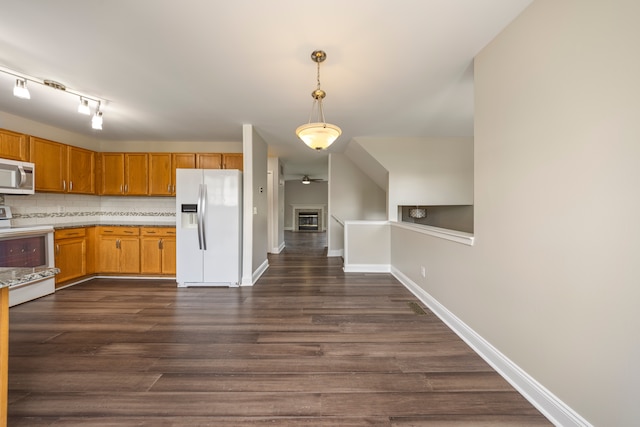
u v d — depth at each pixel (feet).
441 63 7.23
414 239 11.51
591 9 4.04
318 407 5.05
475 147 6.89
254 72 7.67
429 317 9.11
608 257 3.85
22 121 11.37
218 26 5.74
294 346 7.22
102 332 7.98
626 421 3.66
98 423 4.64
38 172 11.45
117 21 5.56
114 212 15.58
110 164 14.58
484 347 6.61
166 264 13.98
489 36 6.11
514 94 5.57
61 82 8.24
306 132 7.63
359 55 6.85
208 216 12.66
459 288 7.82
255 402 5.16
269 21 5.58
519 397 5.33
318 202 40.93
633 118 3.54
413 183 15.35
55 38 6.10
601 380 3.96
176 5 5.12
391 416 4.84
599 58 3.93
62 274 12.22
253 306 10.14
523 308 5.40
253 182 13.16
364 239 15.46
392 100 9.70
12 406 5.00
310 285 12.87
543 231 4.91
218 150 15.67
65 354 6.76
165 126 12.75
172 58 6.96
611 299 3.82
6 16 5.37
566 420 4.48
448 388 5.58
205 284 12.74
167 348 7.09
